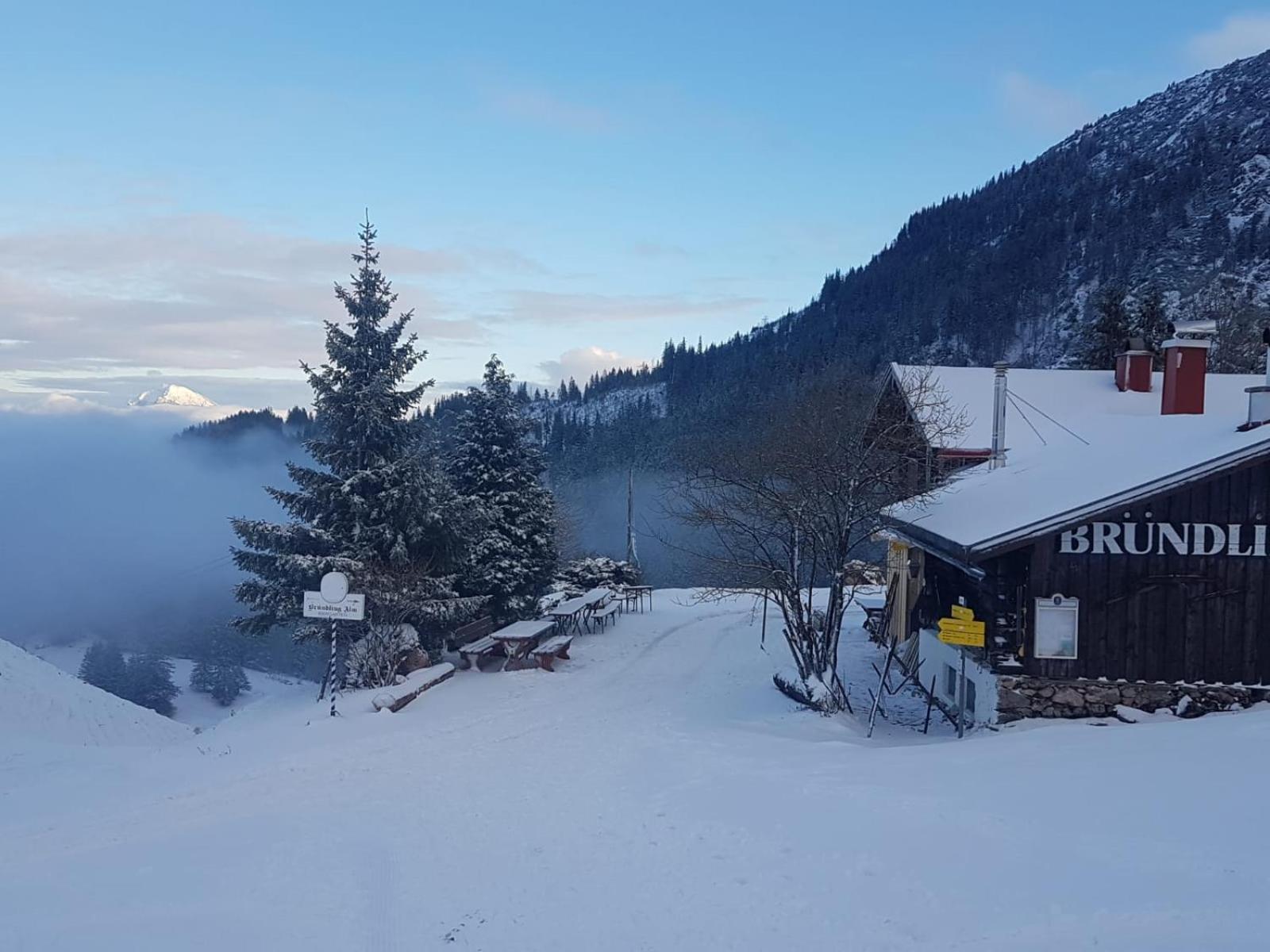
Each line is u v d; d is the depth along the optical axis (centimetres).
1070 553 1141
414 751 1120
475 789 934
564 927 567
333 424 1730
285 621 1733
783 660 1841
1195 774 711
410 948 541
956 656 1358
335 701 1423
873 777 856
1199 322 1761
